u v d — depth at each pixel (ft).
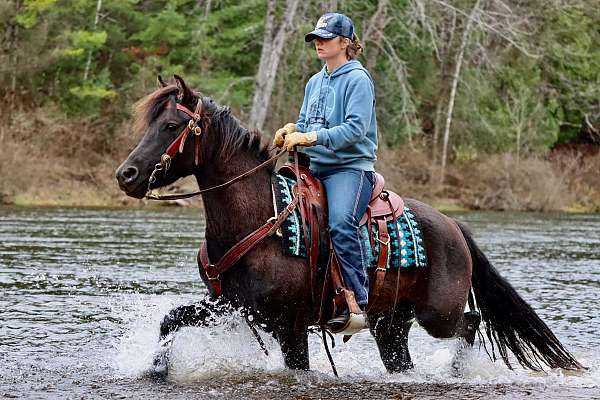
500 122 156.46
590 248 73.41
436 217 26.05
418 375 26.48
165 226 85.46
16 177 122.21
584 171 159.02
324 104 24.58
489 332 27.58
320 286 23.79
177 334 24.97
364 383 24.85
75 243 65.82
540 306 40.88
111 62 153.89
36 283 44.50
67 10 146.51
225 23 151.74
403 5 135.74
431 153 153.99
